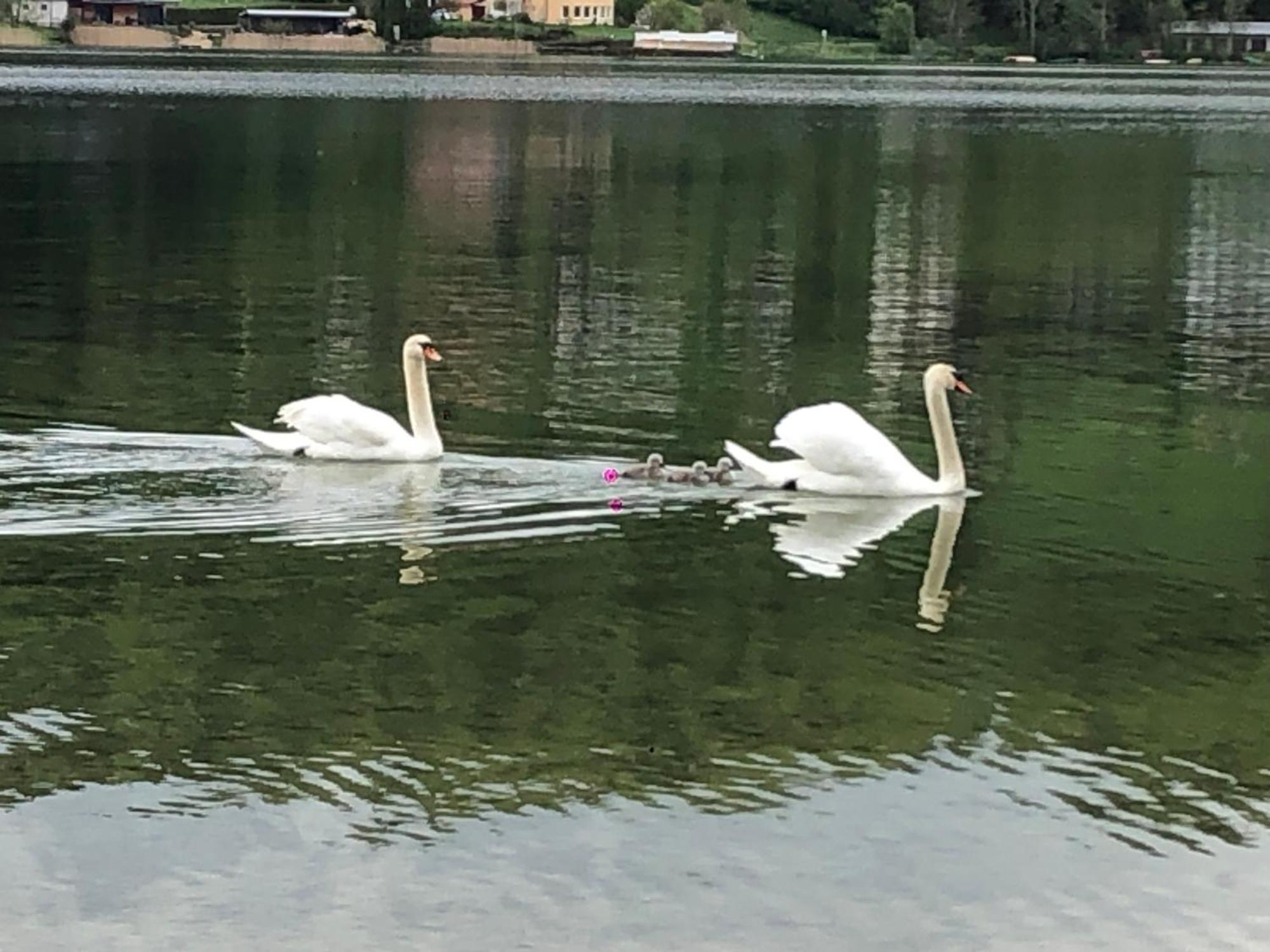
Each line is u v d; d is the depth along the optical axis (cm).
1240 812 1316
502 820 1276
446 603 1672
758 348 3061
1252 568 1852
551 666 1534
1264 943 1154
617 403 2569
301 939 1128
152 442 2181
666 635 1611
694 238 4556
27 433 2247
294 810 1286
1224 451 2372
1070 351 3109
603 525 1911
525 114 9300
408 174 6050
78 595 1664
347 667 1523
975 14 19638
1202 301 3706
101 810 1280
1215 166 7075
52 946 1118
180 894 1176
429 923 1148
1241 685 1539
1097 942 1149
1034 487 2152
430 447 2123
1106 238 4759
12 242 4150
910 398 2684
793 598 1717
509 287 3647
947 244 4584
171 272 3744
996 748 1408
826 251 4381
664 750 1385
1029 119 9756
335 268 3841
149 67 13638
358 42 18800
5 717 1417
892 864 1232
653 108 10088
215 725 1412
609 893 1186
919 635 1634
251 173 5931
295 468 2075
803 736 1416
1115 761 1393
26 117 8075
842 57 19112
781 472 2062
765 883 1203
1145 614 1709
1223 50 19175
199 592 1681
